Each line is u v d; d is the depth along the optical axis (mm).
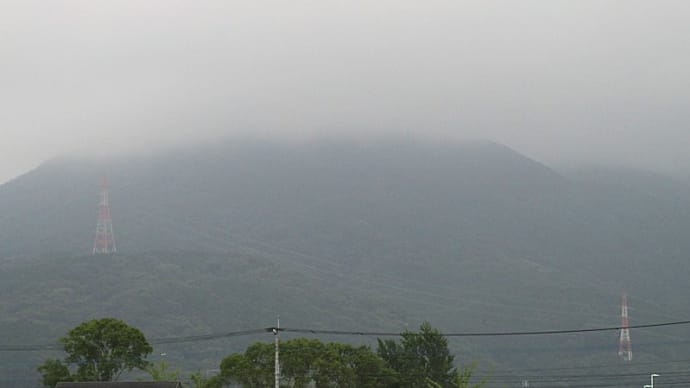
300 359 80812
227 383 80625
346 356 88125
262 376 79562
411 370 94000
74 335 82875
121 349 82812
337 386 81812
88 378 81438
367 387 86750
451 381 95625
